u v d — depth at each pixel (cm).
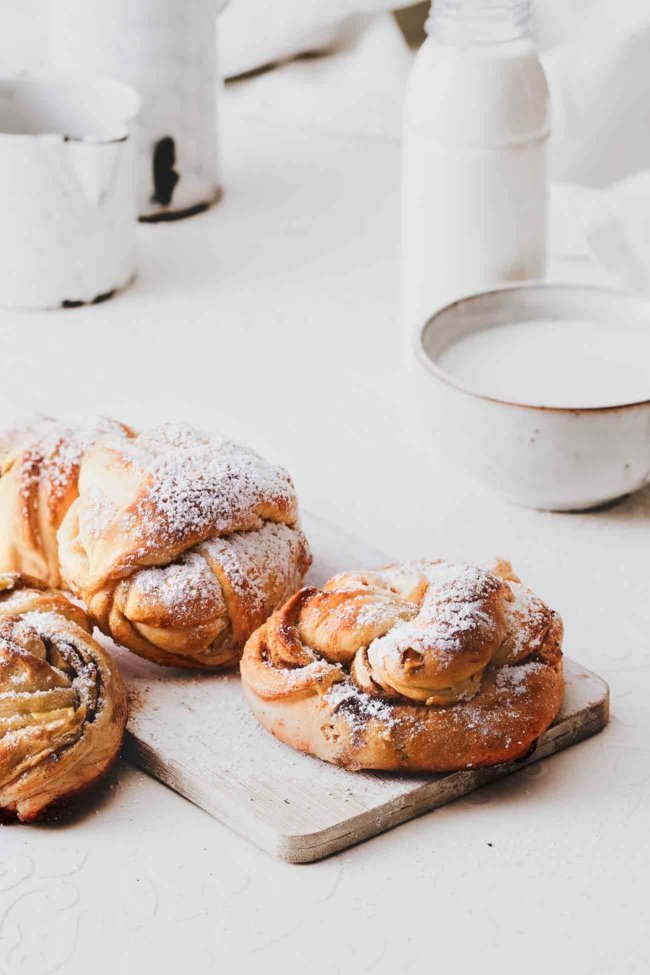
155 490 96
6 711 91
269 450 116
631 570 106
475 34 114
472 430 106
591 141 141
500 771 93
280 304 131
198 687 97
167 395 121
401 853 90
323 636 93
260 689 92
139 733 94
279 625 93
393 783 92
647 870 90
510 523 109
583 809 92
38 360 124
